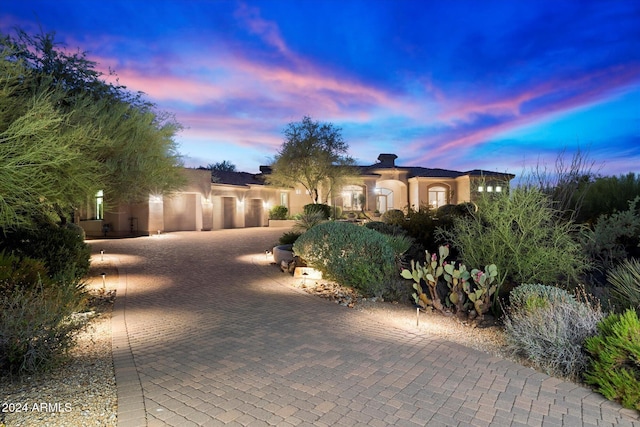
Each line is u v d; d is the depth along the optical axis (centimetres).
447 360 470
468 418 328
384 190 3644
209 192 2719
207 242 1922
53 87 852
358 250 934
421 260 1141
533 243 749
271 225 3052
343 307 760
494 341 548
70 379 402
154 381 401
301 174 2961
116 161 893
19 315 417
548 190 938
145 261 1377
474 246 816
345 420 321
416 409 343
